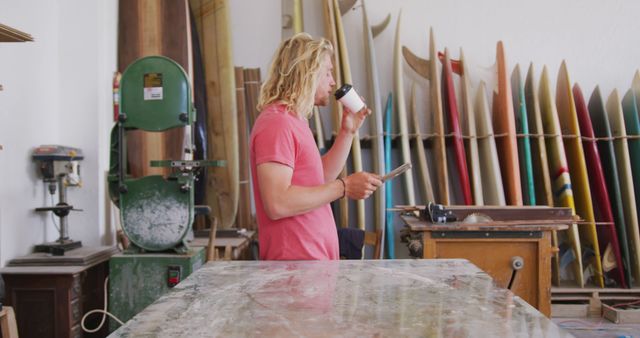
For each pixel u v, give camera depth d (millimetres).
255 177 1369
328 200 1295
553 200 3289
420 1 3564
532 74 3332
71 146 2734
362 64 3543
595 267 3162
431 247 2152
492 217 2219
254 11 3551
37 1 2527
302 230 1351
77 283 2193
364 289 958
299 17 3441
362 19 3539
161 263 2143
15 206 2287
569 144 3303
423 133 3557
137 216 2207
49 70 2654
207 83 3320
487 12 3576
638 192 3266
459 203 3371
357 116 1677
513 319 769
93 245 2717
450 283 1011
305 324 742
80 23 2750
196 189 3207
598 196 3199
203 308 828
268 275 1084
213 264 1215
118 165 2230
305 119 1447
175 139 2990
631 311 2953
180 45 3119
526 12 3580
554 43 3578
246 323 747
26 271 2119
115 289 2152
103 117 2816
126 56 3105
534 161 3363
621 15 3559
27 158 2396
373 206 3398
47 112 2619
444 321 757
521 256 2166
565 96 3330
